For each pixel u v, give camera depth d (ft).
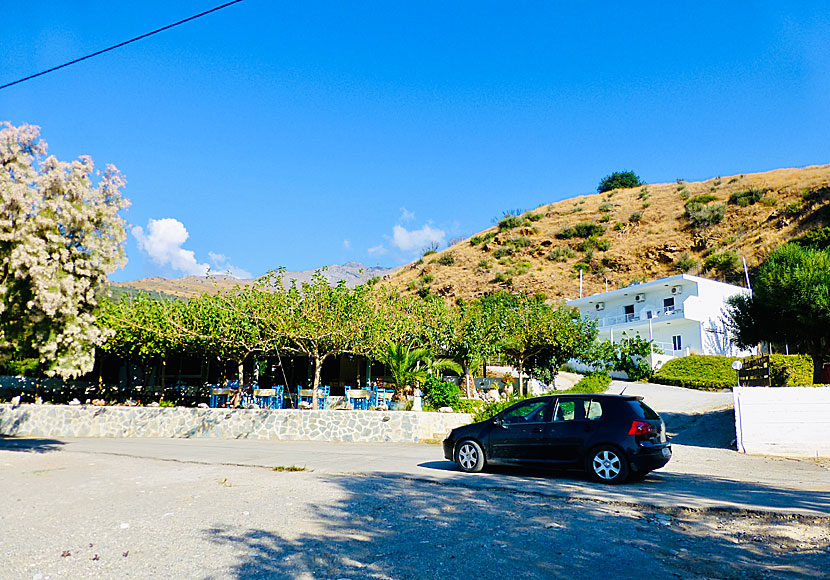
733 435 60.75
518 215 363.76
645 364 123.75
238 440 62.64
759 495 30.32
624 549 20.57
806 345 64.54
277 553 19.70
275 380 93.56
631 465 33.32
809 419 52.21
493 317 86.07
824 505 27.66
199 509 26.45
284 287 67.62
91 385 94.79
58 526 23.30
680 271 245.04
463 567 18.45
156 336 72.33
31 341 43.50
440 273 300.20
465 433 38.68
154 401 81.97
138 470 39.29
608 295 159.22
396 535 22.06
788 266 64.80
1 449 52.24
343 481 34.27
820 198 245.04
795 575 18.08
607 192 362.94
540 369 97.14
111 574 17.58
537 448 36.09
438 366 78.07
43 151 44.55
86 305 46.06
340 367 94.73
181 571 17.88
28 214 42.39
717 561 19.44
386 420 61.52
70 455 47.47
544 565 18.76
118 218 46.68
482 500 28.45
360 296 68.80
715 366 113.29
